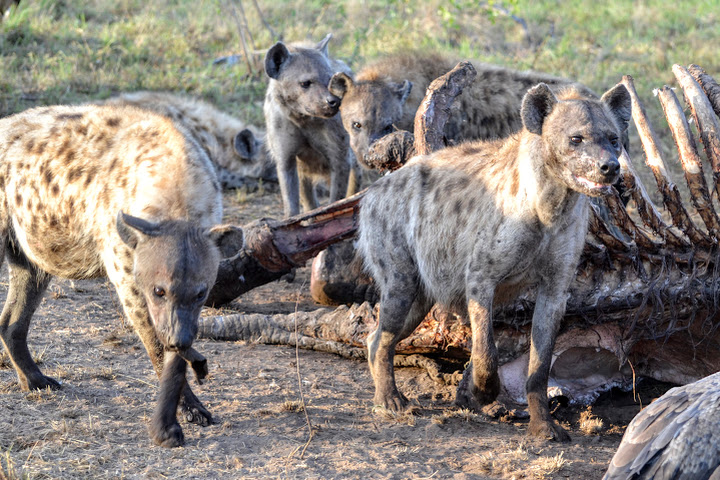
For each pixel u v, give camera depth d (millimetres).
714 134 15062
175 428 12250
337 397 14703
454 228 13648
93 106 14734
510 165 13078
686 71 15898
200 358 11484
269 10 41594
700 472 9125
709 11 45156
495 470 11977
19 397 13695
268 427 13070
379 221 14781
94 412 13219
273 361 16188
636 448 9586
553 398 14578
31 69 32062
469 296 13375
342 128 22906
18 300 14281
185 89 32844
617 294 14555
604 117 12141
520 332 14797
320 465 11828
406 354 16172
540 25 43062
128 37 36719
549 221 12656
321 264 18766
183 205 12500
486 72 23609
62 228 13523
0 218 14062
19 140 13953
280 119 23109
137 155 13016
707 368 15133
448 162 14250
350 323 16344
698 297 14367
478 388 13297
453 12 41812
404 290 14492
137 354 15992
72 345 16172
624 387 15477
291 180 23766
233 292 18000
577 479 11922
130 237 11602
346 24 40125
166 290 11125
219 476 11352
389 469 11820
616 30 42750
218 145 28453
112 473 11242
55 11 38594
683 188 26391
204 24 39312
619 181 15703
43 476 11008
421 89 22812
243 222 24719
